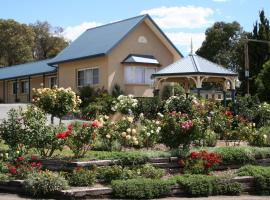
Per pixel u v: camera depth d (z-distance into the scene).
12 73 46.06
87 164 12.95
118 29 34.16
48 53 82.56
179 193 12.12
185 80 30.75
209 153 14.42
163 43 34.78
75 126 14.33
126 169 12.84
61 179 11.61
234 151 15.17
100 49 32.38
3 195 11.68
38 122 14.38
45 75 40.81
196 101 19.97
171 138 15.16
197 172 13.66
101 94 30.66
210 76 27.31
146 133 16.31
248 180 13.12
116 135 15.88
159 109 22.41
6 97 47.88
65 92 18.12
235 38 70.75
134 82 32.91
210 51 71.25
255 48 50.47
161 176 13.16
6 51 73.50
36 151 14.88
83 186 11.89
